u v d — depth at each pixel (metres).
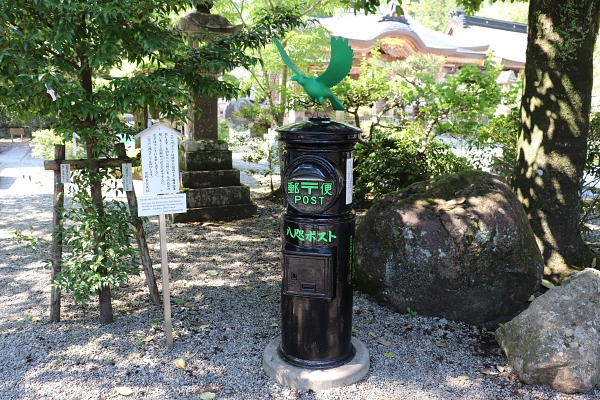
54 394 2.93
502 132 7.15
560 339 3.05
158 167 3.31
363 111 9.72
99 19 3.06
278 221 7.30
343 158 3.03
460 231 3.76
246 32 4.07
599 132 5.85
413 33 18.83
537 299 3.39
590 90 4.74
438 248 3.80
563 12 4.57
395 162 7.64
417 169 7.63
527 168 4.98
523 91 5.10
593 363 3.00
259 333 3.74
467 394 3.01
